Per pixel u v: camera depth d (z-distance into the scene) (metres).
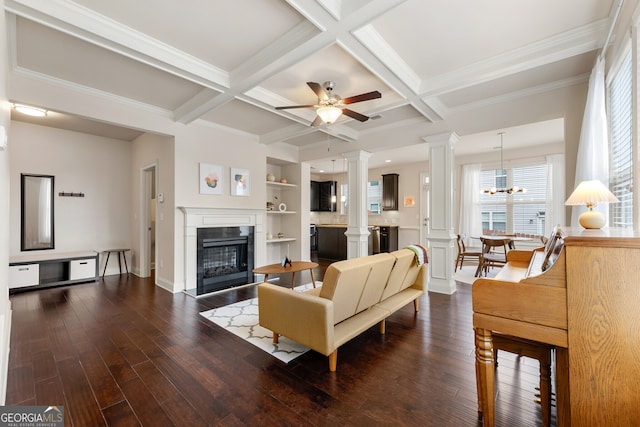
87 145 5.31
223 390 1.94
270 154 5.71
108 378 2.07
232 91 3.21
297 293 2.34
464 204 6.97
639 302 1.08
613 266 1.12
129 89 3.45
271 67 2.74
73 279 4.75
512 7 2.15
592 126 2.44
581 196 1.78
